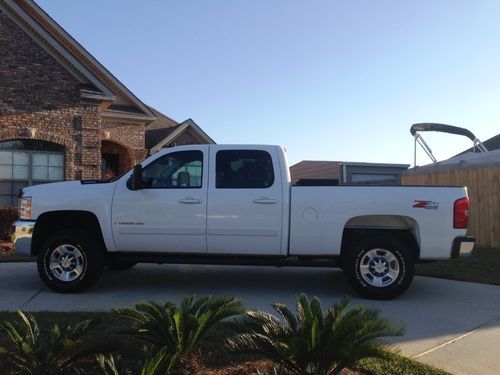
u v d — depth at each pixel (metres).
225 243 7.15
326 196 7.04
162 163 7.41
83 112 15.59
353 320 3.55
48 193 7.43
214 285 7.96
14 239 7.33
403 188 7.02
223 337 4.85
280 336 3.68
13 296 7.05
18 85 14.70
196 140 25.09
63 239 7.25
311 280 8.48
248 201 7.08
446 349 4.93
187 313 3.95
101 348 3.91
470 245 6.94
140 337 4.05
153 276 8.71
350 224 7.23
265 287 7.85
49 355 3.73
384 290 6.96
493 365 4.53
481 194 12.42
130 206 7.27
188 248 7.23
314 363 3.60
